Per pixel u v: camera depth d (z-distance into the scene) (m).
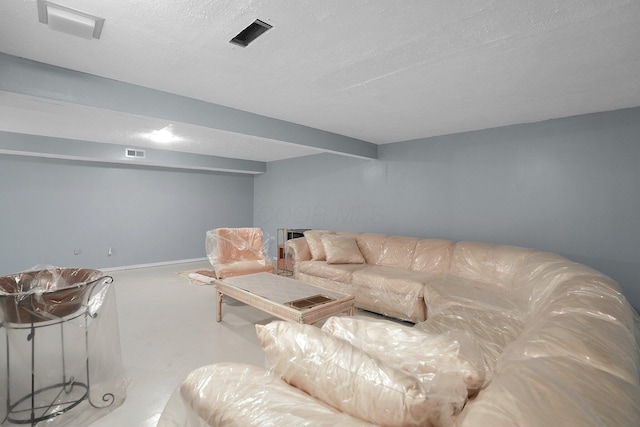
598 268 2.78
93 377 1.77
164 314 3.20
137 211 5.52
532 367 0.76
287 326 0.98
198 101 2.62
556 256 2.43
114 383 1.84
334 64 1.93
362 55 1.81
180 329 2.81
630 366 0.78
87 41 1.68
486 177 3.46
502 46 1.68
